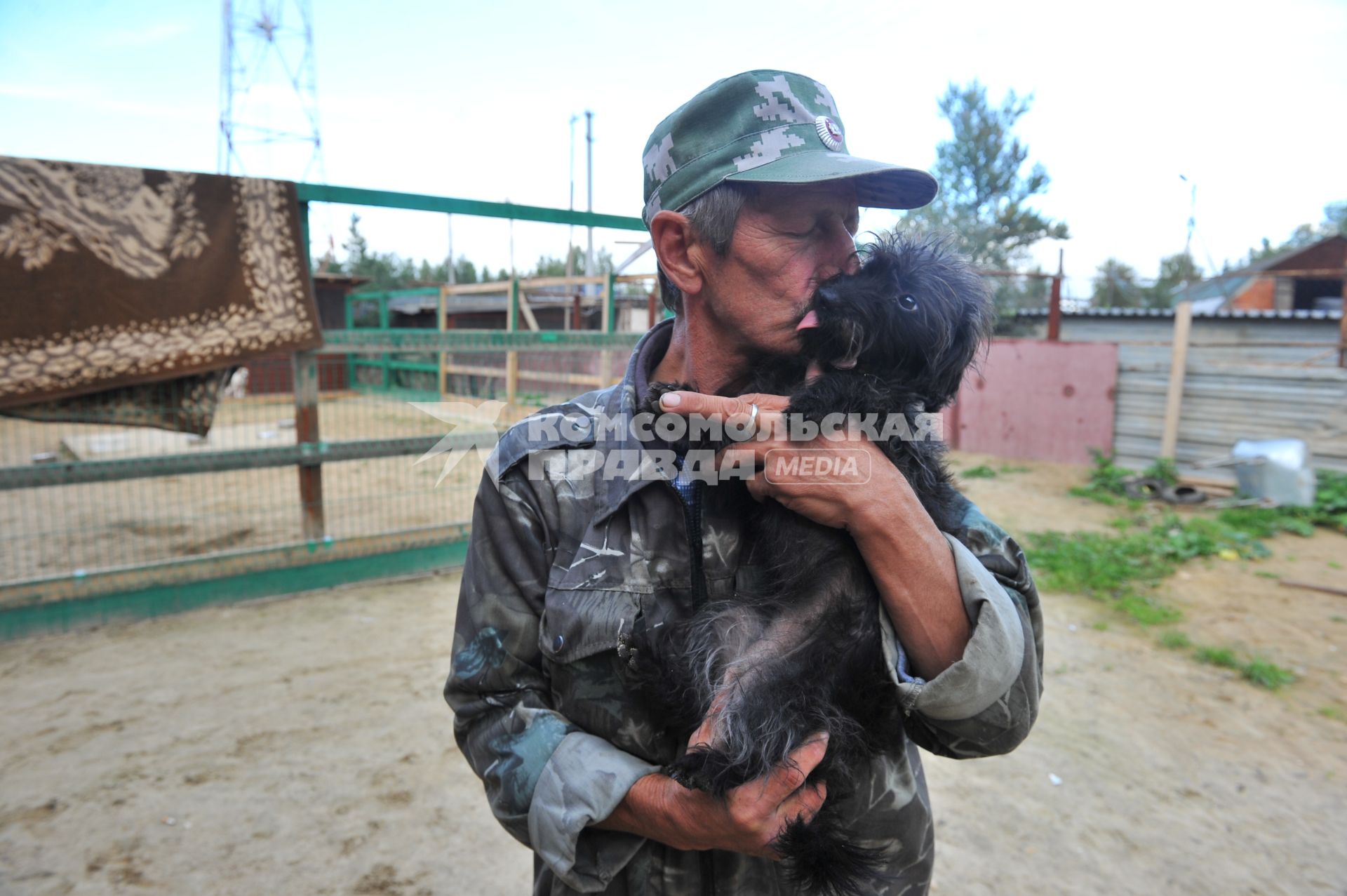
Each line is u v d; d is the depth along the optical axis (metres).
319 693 4.77
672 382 1.53
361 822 3.63
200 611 5.99
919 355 1.71
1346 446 10.10
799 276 1.53
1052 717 4.80
